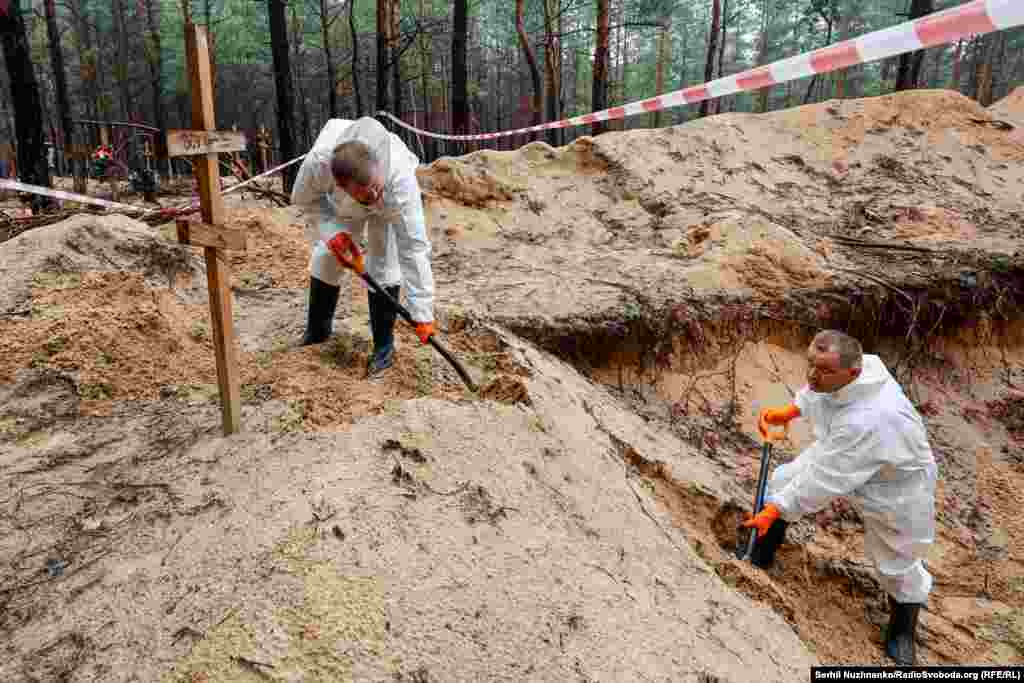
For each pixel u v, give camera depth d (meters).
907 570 3.14
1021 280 5.95
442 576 1.92
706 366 5.02
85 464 2.60
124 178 19.44
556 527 2.35
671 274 5.41
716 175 7.33
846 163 7.89
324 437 2.55
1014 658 3.43
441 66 25.55
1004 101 10.43
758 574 3.07
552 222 6.78
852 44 2.41
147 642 1.70
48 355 3.31
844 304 5.40
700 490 3.56
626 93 31.33
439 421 2.64
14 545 2.17
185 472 2.45
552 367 4.17
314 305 3.53
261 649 1.63
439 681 1.63
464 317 4.20
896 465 2.94
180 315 3.97
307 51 29.09
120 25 26.09
